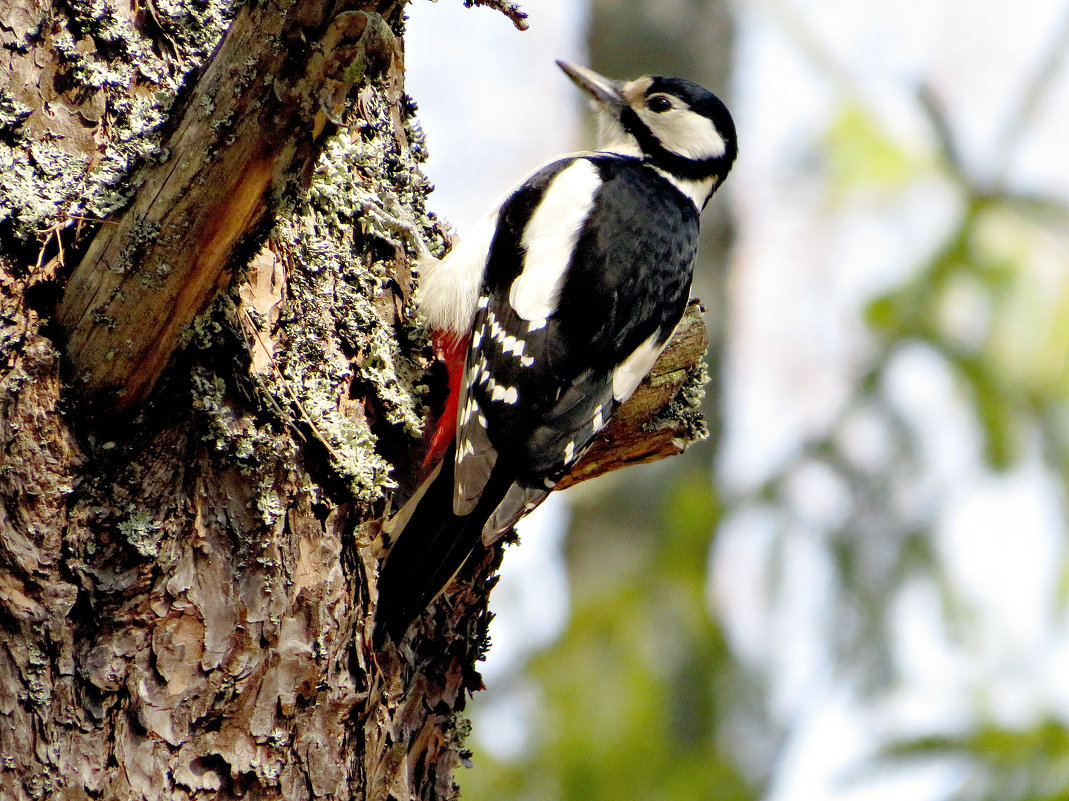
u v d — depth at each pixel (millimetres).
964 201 15000
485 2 6090
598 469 8562
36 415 5367
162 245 5207
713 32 16906
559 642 14797
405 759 6738
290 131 5070
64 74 5898
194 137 5078
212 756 5746
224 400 5812
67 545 5441
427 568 6734
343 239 6949
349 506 6289
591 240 8156
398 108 7812
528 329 7746
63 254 5441
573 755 14125
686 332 8422
